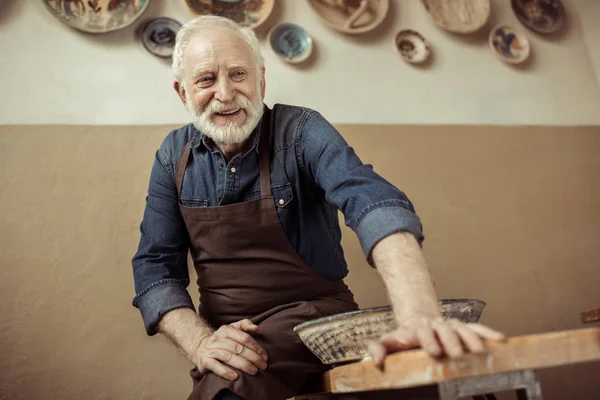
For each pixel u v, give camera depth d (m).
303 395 1.55
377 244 1.17
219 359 1.34
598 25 3.48
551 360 0.84
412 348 0.94
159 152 1.78
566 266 2.95
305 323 1.22
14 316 2.24
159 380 2.31
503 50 3.28
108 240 2.42
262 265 1.60
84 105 2.56
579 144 3.21
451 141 2.99
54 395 2.20
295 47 2.91
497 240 2.89
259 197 1.63
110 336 2.31
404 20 3.17
